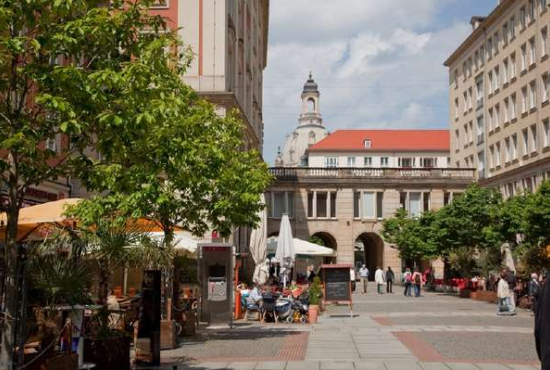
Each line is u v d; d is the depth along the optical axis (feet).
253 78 166.61
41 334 34.40
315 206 209.67
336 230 209.05
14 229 26.99
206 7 105.40
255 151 67.72
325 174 210.38
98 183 30.09
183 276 69.77
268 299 71.67
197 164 54.54
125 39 30.32
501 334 59.47
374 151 338.54
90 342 36.55
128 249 44.91
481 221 134.72
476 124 218.18
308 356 45.50
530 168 169.99
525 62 176.55
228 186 60.90
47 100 26.11
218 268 65.92
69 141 29.48
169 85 34.32
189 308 64.08
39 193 82.02
